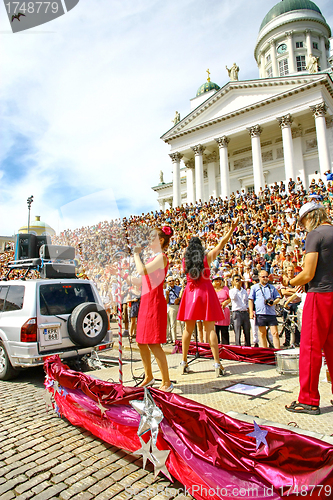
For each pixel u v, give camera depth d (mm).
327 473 1678
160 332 3143
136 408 2604
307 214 2789
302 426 2357
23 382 5641
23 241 9633
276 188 24891
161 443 2428
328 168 27406
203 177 37688
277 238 16844
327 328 2586
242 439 2002
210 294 3947
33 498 2348
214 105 34406
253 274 13812
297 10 45312
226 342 7207
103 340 5969
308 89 28797
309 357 2615
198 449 2176
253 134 31438
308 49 44844
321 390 3201
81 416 3357
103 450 3018
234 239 18953
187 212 29344
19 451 3100
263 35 47750
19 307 5523
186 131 35656
